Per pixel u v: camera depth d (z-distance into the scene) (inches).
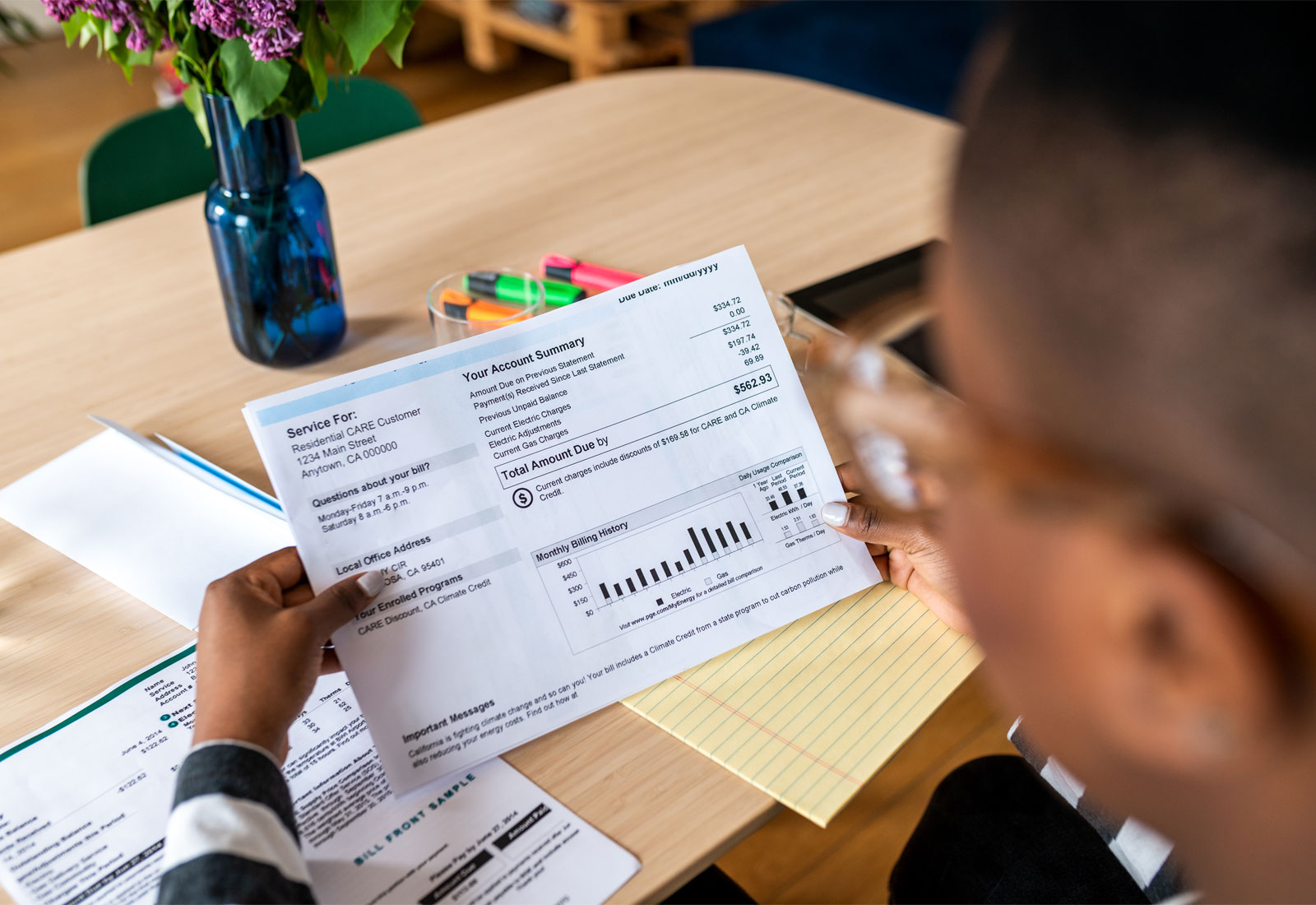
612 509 26.4
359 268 44.8
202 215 49.5
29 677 26.2
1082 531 11.1
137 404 36.7
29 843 22.1
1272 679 10.2
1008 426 12.0
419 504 25.1
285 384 37.5
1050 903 29.1
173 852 19.3
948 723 59.7
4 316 41.8
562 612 25.5
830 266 44.1
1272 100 9.5
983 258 11.6
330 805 23.1
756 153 54.1
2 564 29.8
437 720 23.9
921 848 32.2
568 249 45.7
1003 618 13.1
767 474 27.8
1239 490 10.6
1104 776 13.1
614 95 61.2
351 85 59.6
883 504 14.7
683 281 28.2
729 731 24.5
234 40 30.9
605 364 27.1
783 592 27.2
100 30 33.2
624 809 23.0
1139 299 10.4
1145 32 10.1
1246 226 9.7
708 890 30.7
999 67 11.5
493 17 143.3
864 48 105.1
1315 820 11.6
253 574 24.6
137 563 29.4
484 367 26.2
